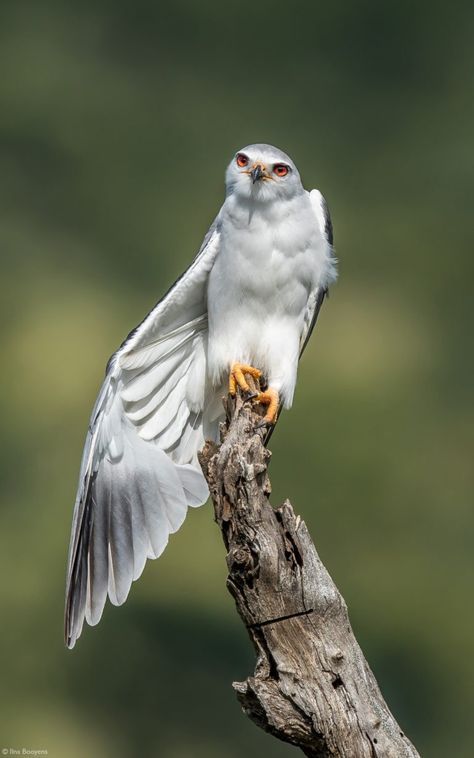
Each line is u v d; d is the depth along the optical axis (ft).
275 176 23.49
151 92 68.44
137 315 61.67
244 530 18.52
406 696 49.96
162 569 47.85
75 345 57.57
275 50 69.36
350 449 50.72
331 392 52.19
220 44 69.46
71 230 65.31
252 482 18.57
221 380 24.06
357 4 69.46
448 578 51.01
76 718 48.14
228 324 23.84
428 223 63.77
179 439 24.06
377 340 56.65
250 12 69.31
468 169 66.44
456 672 49.88
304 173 66.18
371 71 69.10
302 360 53.11
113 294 62.75
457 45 69.46
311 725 18.10
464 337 59.11
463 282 61.16
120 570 23.03
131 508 23.41
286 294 23.81
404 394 53.88
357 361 54.44
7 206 65.05
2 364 55.67
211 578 47.80
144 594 48.08
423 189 65.98
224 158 67.05
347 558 50.62
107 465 23.49
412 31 68.85
